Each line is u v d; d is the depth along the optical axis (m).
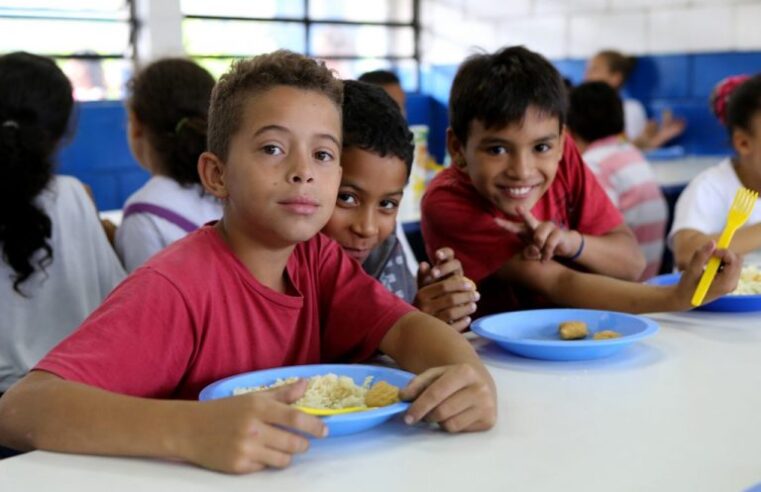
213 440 0.79
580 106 2.92
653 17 4.61
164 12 4.10
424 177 2.76
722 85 2.64
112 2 4.04
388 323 1.12
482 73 1.56
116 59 4.09
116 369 0.91
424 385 0.89
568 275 1.55
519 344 1.14
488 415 0.88
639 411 0.94
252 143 0.99
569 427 0.89
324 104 1.01
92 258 1.73
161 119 1.81
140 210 1.79
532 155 1.56
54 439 0.83
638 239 2.91
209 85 1.84
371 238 1.35
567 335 1.24
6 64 1.65
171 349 0.97
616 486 0.75
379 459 0.82
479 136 1.56
